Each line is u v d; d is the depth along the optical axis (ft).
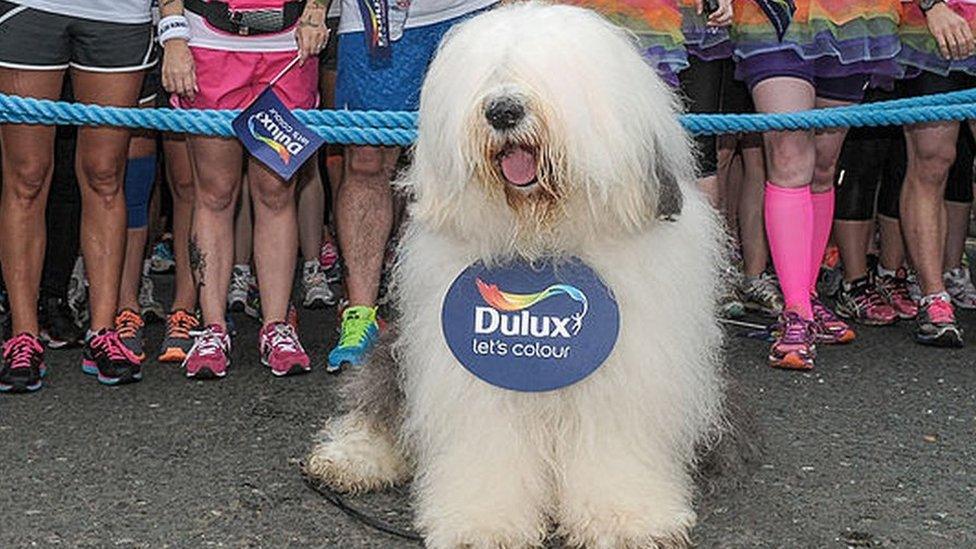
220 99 18.85
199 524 13.92
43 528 13.84
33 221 18.79
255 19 18.63
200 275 19.76
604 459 12.86
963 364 20.72
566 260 12.75
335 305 24.81
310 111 17.21
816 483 15.10
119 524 13.93
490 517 12.46
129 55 18.13
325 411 17.90
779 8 19.07
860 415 17.90
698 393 13.21
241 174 20.06
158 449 16.30
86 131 18.45
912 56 20.85
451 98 12.03
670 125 12.78
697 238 13.38
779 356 20.21
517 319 12.70
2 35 17.42
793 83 19.57
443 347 12.98
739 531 13.62
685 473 13.70
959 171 24.17
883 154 23.54
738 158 24.68
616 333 12.60
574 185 12.02
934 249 21.85
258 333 22.48
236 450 16.28
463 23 12.94
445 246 13.07
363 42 18.86
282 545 13.37
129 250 20.75
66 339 21.11
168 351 20.35
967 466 15.84
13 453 16.12
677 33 18.13
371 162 19.57
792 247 20.27
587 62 11.96
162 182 25.23
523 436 12.99
